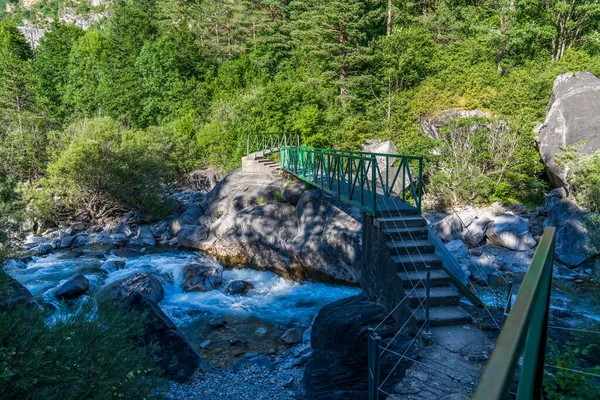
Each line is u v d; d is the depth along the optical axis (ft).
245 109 102.83
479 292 38.45
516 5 93.40
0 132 100.27
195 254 59.26
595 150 54.08
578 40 96.17
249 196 60.44
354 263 45.47
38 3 453.17
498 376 2.02
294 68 125.80
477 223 53.16
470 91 83.87
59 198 72.84
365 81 95.61
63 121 132.87
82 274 47.11
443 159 69.67
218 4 154.92
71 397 15.10
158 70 133.69
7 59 142.10
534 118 73.51
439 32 106.01
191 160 103.55
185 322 39.32
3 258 38.01
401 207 28.48
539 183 63.36
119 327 19.62
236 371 30.19
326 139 91.76
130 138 80.94
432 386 15.94
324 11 99.96
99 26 355.36
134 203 75.92
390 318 24.56
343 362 22.49
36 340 15.60
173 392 27.14
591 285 36.09
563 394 11.25
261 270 53.52
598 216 31.42
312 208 52.42
